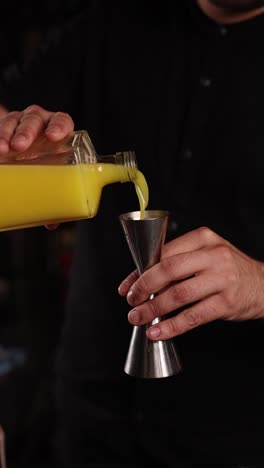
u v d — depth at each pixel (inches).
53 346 76.2
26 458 65.0
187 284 31.5
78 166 32.3
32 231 83.0
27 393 66.7
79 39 44.9
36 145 33.2
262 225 39.9
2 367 69.3
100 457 43.1
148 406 41.0
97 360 42.6
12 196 32.7
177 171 41.3
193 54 41.8
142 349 31.1
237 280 32.5
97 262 42.8
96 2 45.6
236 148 40.4
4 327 80.0
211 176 40.7
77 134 32.8
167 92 42.1
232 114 40.6
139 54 43.1
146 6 43.6
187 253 31.5
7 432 64.1
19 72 46.5
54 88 45.0
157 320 31.5
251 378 39.8
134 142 42.7
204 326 39.8
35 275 83.4
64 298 82.5
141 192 32.9
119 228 42.3
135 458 41.9
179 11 42.4
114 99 43.4
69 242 83.1
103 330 42.4
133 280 32.4
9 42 81.6
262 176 39.9
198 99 41.1
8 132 32.8
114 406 42.1
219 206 40.6
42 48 46.7
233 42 40.9
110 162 33.1
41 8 80.8
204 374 40.2
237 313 33.4
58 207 32.5
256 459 39.9
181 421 40.6
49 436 65.5
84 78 44.5
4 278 83.7
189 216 40.8
